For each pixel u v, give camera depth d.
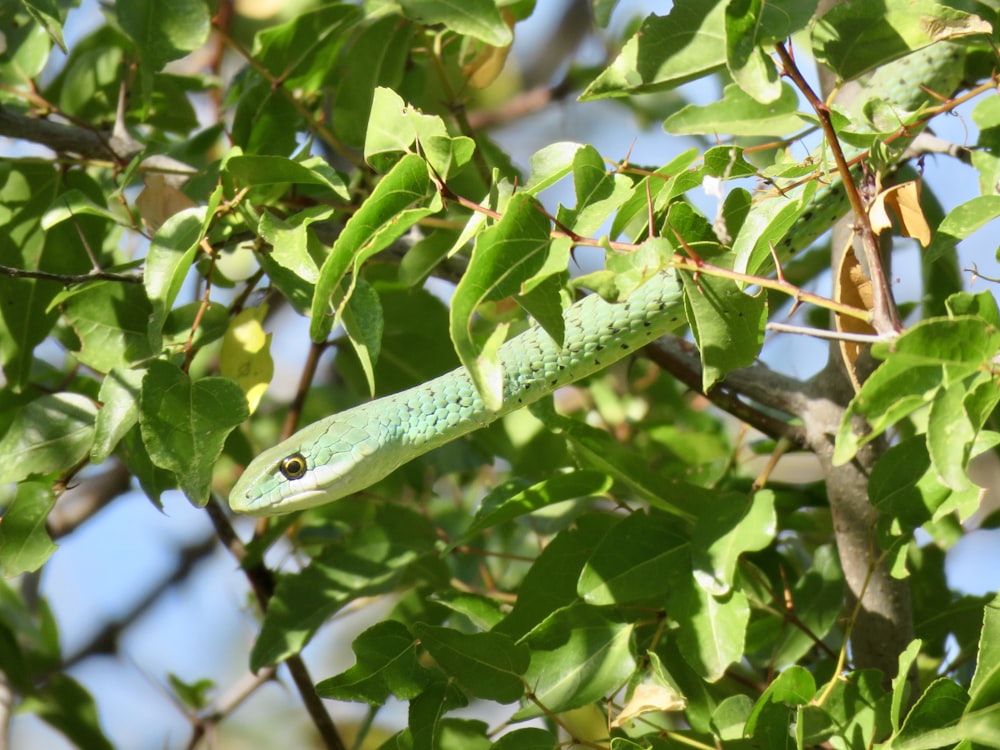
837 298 4.12
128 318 5.05
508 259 3.41
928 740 3.67
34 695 6.30
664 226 3.75
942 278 5.89
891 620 4.87
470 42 6.01
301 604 5.52
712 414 7.53
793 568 5.36
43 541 4.83
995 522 5.72
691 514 4.59
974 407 3.16
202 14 5.28
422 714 4.36
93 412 4.98
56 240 5.70
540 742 4.29
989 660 3.60
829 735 4.15
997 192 4.56
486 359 3.34
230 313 5.21
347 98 5.69
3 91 6.06
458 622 5.69
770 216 3.95
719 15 4.06
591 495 4.98
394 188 3.72
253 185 4.74
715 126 4.55
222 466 7.38
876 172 3.99
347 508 6.74
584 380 7.12
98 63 6.47
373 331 4.23
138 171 5.46
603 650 4.45
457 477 7.37
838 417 5.02
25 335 5.66
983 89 4.08
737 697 4.23
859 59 4.07
